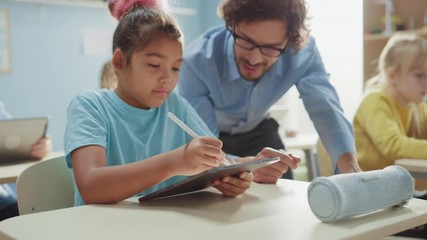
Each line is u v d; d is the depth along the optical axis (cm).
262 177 107
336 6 341
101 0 367
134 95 117
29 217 78
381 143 208
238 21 137
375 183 78
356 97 333
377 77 242
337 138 142
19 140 207
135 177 89
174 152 91
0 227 73
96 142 100
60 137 360
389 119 213
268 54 139
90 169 94
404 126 227
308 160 286
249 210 82
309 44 163
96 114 109
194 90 164
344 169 136
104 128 108
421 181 202
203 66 161
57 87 356
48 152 219
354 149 142
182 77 164
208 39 166
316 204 74
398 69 222
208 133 133
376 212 80
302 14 139
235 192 93
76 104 110
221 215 79
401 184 82
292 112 381
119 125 116
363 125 217
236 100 166
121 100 119
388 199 79
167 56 111
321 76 161
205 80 162
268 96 165
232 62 157
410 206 84
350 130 147
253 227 71
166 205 87
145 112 121
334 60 345
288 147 272
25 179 114
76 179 95
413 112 228
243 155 176
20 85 340
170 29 112
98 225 73
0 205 208
